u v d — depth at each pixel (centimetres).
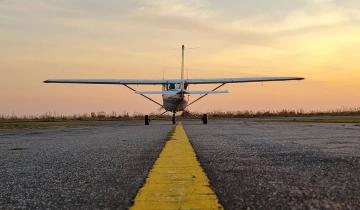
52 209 271
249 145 755
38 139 1061
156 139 972
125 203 282
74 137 1125
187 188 325
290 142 827
